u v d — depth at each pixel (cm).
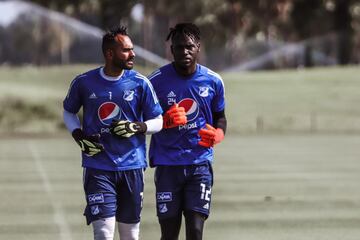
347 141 11144
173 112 2734
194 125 2805
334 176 6600
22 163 7844
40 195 5347
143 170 2725
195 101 2802
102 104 2648
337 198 5209
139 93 2677
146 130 2645
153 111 2691
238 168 7312
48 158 8431
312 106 15612
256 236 3806
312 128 13975
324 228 4025
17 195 5353
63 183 6081
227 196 5312
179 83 2797
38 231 3947
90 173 2664
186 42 2758
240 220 4284
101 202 2642
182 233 3919
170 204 2819
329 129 13788
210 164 2842
